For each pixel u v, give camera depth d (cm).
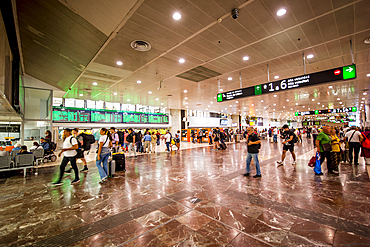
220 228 246
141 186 440
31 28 444
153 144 1145
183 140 2308
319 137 509
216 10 410
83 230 247
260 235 228
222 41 555
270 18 444
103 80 944
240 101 1812
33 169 671
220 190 402
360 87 1185
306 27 485
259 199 345
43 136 886
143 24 454
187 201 342
